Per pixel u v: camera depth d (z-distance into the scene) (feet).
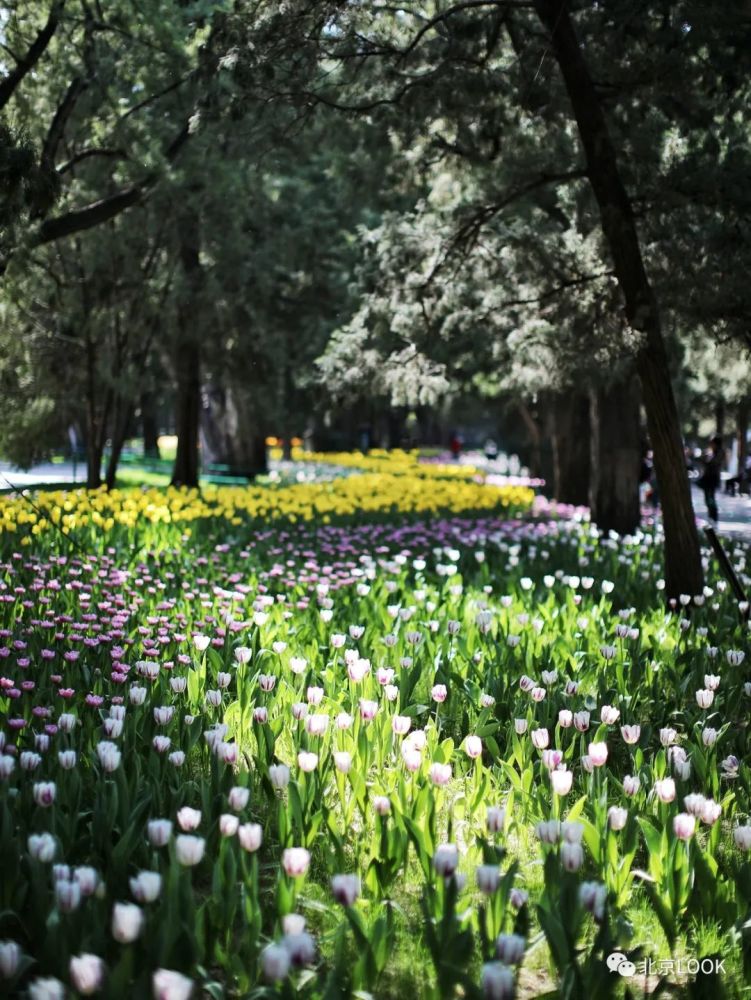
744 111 41.16
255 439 124.67
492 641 28.07
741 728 23.54
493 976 10.45
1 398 80.69
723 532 75.20
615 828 15.31
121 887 14.49
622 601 39.55
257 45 36.27
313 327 96.89
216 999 11.93
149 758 18.11
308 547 49.26
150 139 54.08
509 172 46.93
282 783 15.85
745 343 44.16
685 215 40.50
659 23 39.68
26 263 42.27
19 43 50.03
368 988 12.69
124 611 28.32
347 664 23.81
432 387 51.62
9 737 19.12
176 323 83.76
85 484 91.66
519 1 39.96
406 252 48.75
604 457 66.03
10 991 11.92
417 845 15.28
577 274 47.14
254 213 83.82
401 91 41.75
